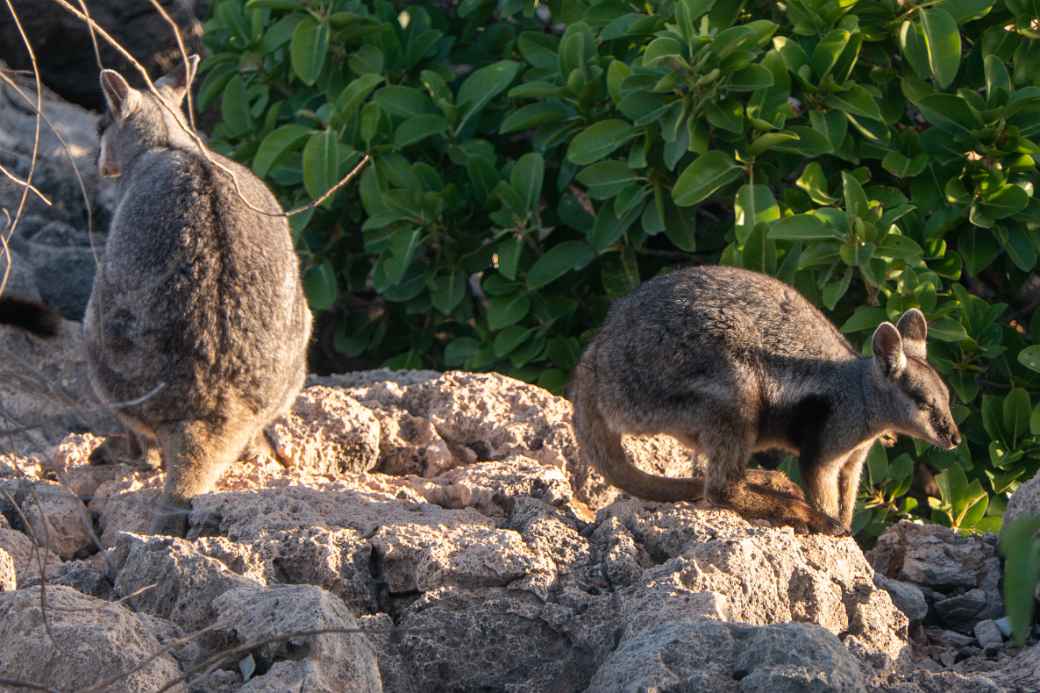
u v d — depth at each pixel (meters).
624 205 27.11
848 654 14.38
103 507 20.12
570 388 25.45
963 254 26.80
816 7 26.61
